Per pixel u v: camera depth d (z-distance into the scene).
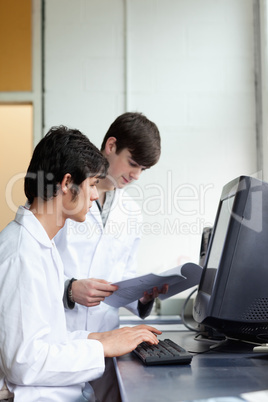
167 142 2.42
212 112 2.44
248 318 1.12
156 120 2.42
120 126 1.50
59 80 2.42
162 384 0.85
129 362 1.04
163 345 1.13
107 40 2.44
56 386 0.98
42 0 2.43
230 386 0.83
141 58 2.44
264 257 1.12
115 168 1.54
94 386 1.31
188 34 2.45
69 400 1.00
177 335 1.45
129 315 2.18
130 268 1.74
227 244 1.11
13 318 0.92
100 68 2.43
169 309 2.10
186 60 2.45
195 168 2.42
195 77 2.45
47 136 1.08
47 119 2.42
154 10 2.45
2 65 2.43
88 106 2.42
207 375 0.91
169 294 1.46
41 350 0.93
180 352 1.04
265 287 1.12
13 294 0.93
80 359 0.97
